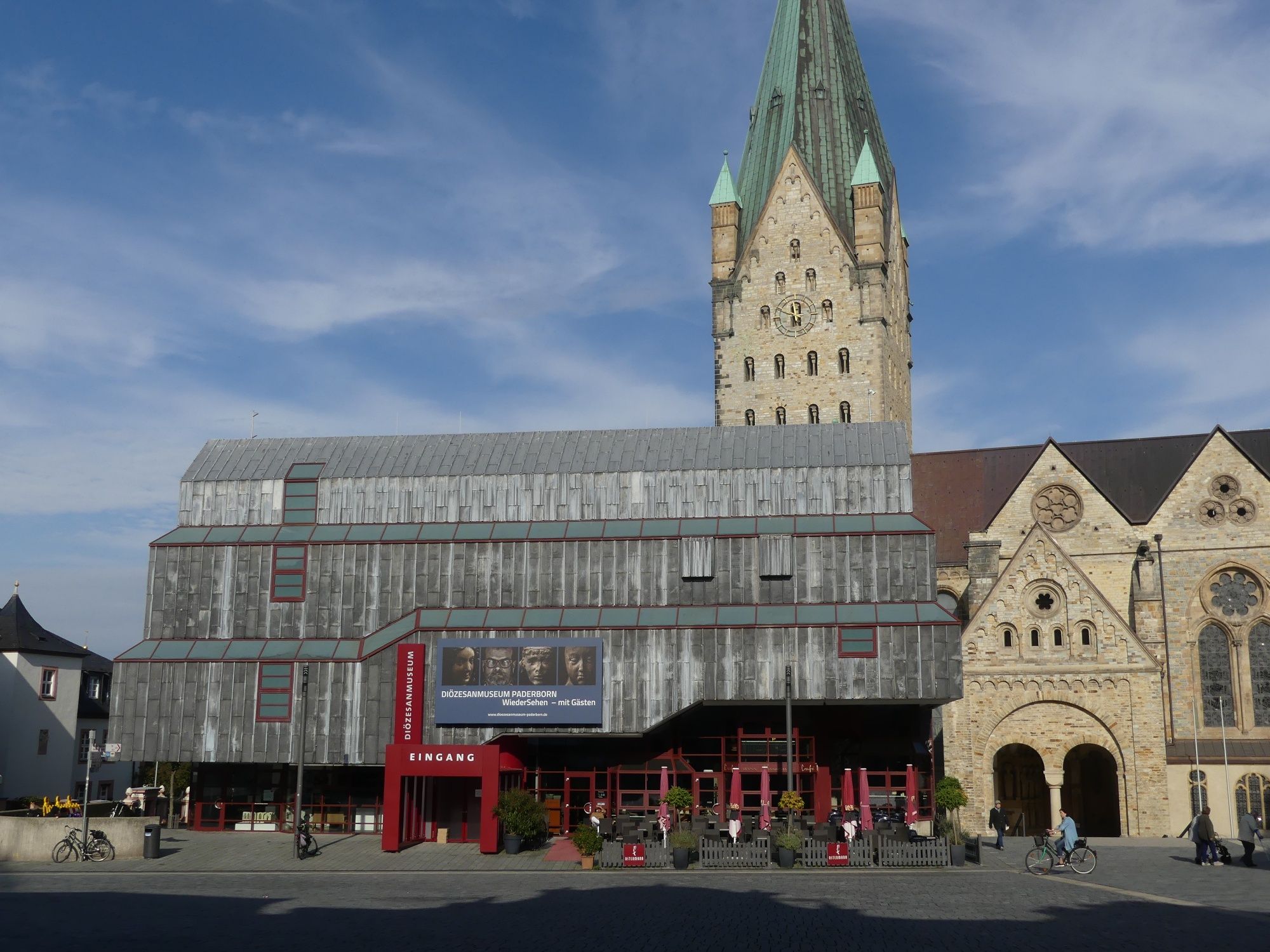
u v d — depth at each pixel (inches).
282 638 2640.3
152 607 2674.7
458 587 2623.0
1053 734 2854.3
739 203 4407.0
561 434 2886.3
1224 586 3090.6
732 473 2687.0
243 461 2837.1
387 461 2805.1
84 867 1982.0
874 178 4205.2
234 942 1147.9
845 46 4517.7
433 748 2257.6
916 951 1077.8
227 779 2647.6
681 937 1175.0
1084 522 3203.7
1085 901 1471.5
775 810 2479.1
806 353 4212.6
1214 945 1103.6
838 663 2470.5
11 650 3494.1
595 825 2160.4
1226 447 3137.3
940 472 3607.3
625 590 2588.6
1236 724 3029.0
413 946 1121.4
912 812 2219.5
